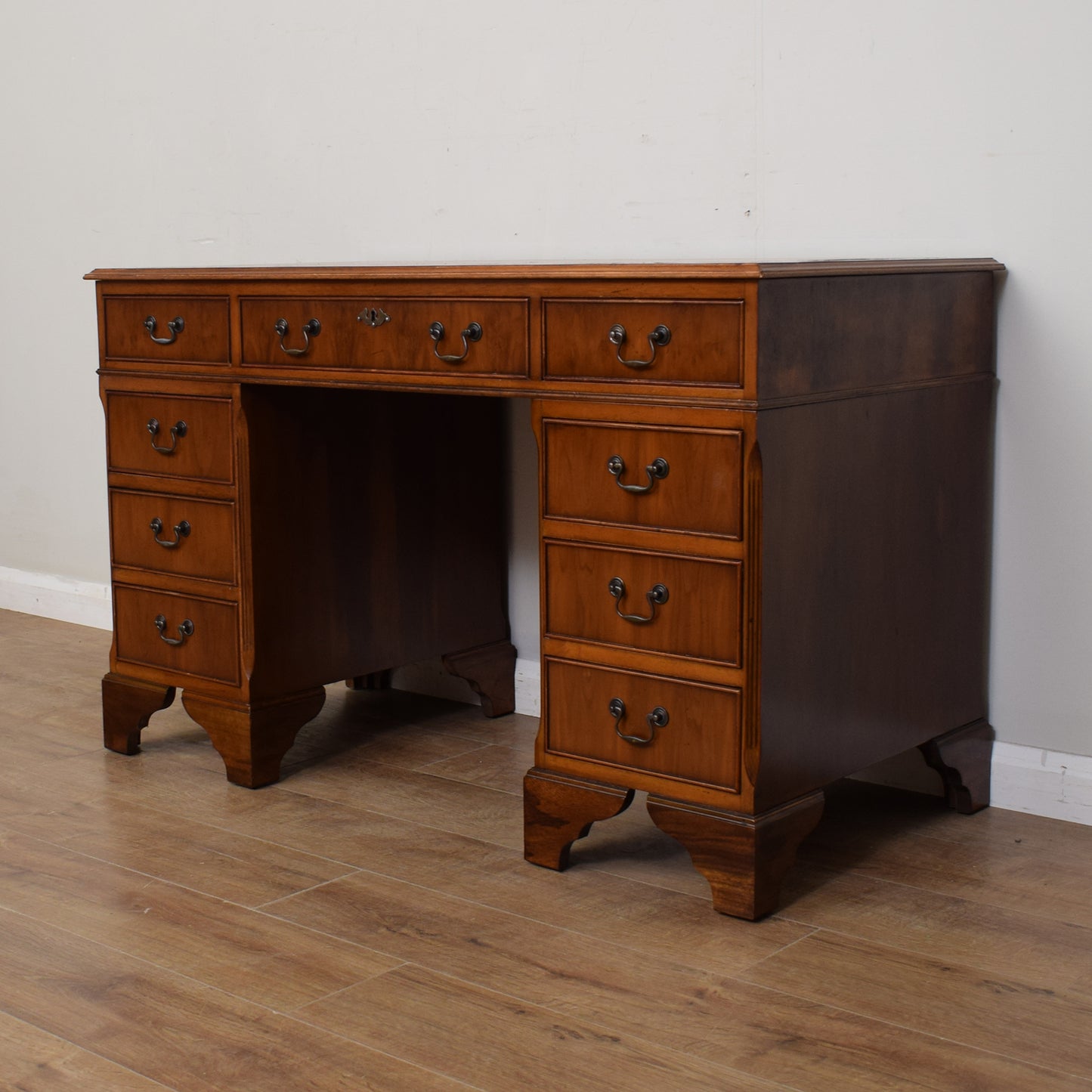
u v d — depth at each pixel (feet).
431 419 8.87
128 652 8.67
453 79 9.30
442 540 9.05
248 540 7.91
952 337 7.02
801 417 6.10
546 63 8.84
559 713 6.76
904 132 7.51
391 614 8.79
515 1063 5.06
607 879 6.73
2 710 9.71
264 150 10.43
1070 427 7.22
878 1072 4.98
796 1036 5.23
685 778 6.34
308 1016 5.42
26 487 12.68
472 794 7.97
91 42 11.39
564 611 6.65
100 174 11.55
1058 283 7.14
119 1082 4.97
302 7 10.00
